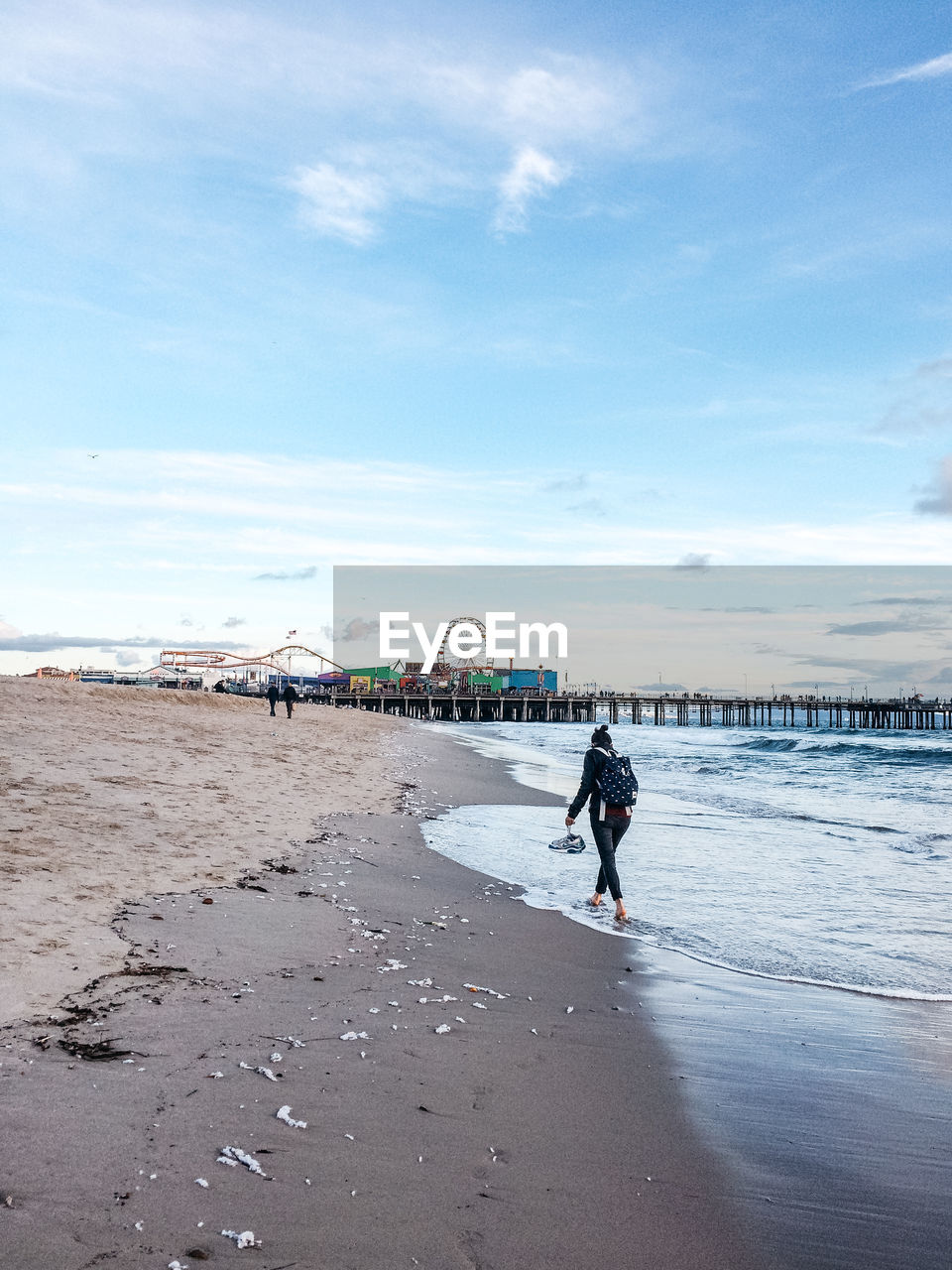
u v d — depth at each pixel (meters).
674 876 9.48
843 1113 3.80
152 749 15.64
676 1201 2.98
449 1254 2.55
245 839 8.94
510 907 7.80
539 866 9.86
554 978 5.69
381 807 13.46
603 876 7.96
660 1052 4.46
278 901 6.76
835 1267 2.63
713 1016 5.09
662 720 130.00
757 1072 4.25
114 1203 2.64
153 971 4.79
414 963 5.68
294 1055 3.93
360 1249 2.53
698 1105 3.81
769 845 11.59
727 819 14.44
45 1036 3.79
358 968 5.41
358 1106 3.48
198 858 7.72
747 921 7.53
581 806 8.09
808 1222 2.89
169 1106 3.29
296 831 9.95
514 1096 3.75
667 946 6.74
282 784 14.04
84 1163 2.83
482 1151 3.22
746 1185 3.13
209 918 5.97
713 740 54.00
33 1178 2.71
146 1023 4.07
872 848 11.41
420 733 45.28
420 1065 3.99
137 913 5.80
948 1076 4.27
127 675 87.94
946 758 32.00
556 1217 2.81
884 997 5.55
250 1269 2.38
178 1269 2.35
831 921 7.55
